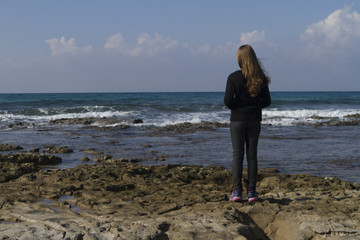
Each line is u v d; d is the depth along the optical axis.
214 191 5.44
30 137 14.84
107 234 3.34
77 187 5.64
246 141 4.31
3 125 19.88
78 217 3.90
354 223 3.62
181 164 8.87
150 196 5.09
